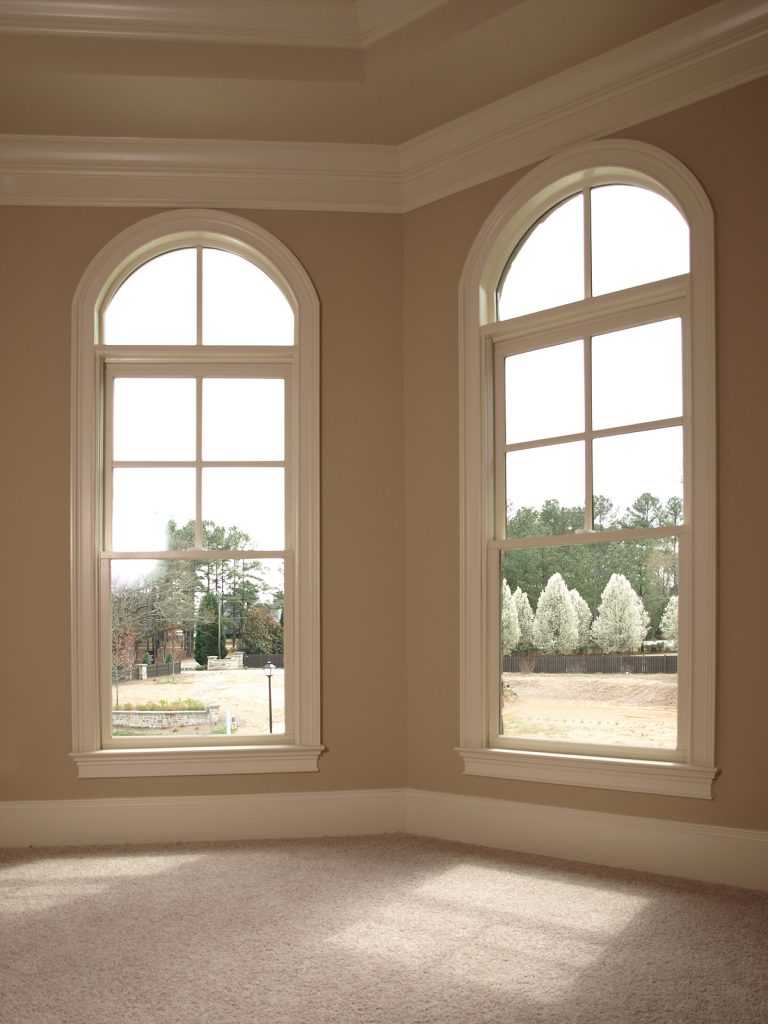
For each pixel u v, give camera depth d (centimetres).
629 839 400
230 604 487
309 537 480
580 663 428
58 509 472
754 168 376
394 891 371
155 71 420
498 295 473
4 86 425
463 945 312
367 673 480
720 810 375
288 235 490
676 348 405
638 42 397
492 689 455
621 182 429
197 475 490
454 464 470
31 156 475
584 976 287
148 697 480
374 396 490
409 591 484
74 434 474
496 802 443
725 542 377
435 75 424
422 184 489
